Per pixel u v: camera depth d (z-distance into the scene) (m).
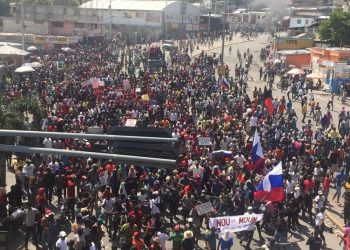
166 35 112.62
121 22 112.88
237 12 145.88
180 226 18.98
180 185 20.92
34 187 19.98
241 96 42.59
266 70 63.50
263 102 40.06
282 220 19.20
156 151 9.80
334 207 24.50
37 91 39.53
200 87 44.59
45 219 16.94
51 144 23.72
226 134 29.27
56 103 36.62
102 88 40.53
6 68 47.22
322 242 19.66
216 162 24.17
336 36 73.75
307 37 83.12
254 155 23.33
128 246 16.80
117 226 18.42
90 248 15.57
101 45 82.25
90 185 20.38
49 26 98.19
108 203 18.94
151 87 42.72
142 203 18.89
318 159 26.61
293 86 51.00
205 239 18.94
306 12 129.25
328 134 31.97
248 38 114.88
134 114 32.53
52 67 51.84
